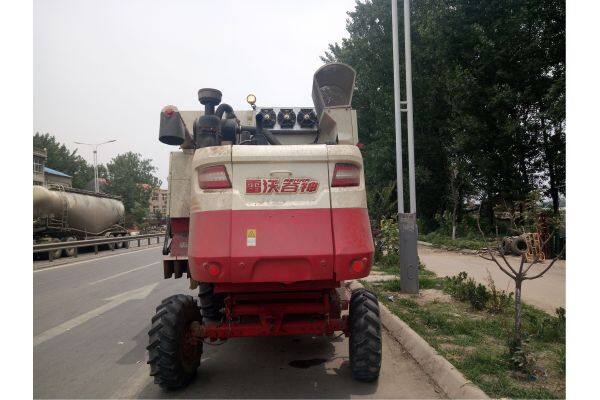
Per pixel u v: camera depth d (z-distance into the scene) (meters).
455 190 23.31
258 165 4.12
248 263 3.91
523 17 20.03
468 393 3.83
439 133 25.30
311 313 4.51
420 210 27.84
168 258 5.32
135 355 5.56
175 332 4.21
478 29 21.39
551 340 5.22
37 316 7.70
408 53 8.86
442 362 4.52
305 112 6.76
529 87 20.38
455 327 5.75
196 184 4.21
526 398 3.70
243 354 5.53
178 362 4.23
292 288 4.21
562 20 19.34
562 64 20.27
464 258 14.43
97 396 4.30
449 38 23.30
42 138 78.62
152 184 84.81
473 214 25.89
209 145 4.84
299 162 4.15
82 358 5.45
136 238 25.92
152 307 8.38
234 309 4.35
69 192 21.78
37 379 4.74
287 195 4.12
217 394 4.28
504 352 4.75
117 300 9.09
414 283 8.25
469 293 7.07
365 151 27.44
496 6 22.67
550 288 8.41
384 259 12.84
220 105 5.39
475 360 4.57
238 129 5.53
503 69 21.38
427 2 24.86
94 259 17.92
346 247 3.99
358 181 4.28
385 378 4.59
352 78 5.68
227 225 4.00
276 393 4.27
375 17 26.58
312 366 5.04
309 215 4.07
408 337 5.55
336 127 5.76
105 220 24.23
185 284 11.12
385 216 14.48
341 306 4.75
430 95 24.53
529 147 22.09
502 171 22.02
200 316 4.61
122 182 75.56
